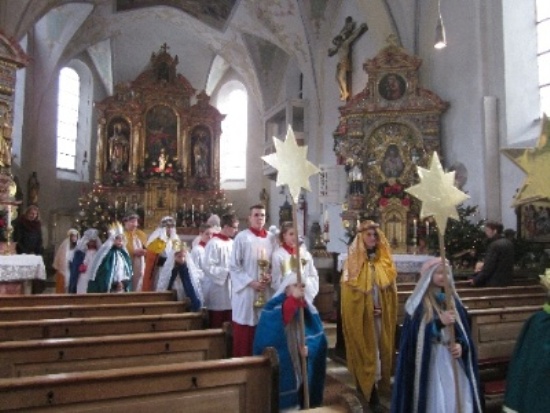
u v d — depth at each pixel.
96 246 9.78
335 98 17.02
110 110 20.77
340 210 15.23
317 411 2.80
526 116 11.00
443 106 12.49
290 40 18.55
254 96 23.08
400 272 10.20
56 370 3.87
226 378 3.20
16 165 18.27
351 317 5.50
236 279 5.53
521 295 6.48
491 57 11.31
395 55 13.16
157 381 2.98
